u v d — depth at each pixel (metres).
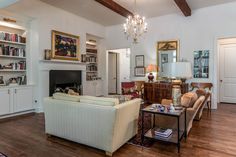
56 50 5.38
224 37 5.19
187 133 3.05
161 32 6.25
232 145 2.71
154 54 6.41
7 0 3.54
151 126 3.46
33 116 4.45
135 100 2.96
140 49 6.74
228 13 5.11
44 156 2.38
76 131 2.70
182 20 5.84
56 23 5.41
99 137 2.47
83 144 2.73
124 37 7.16
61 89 5.36
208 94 4.52
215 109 5.29
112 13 5.97
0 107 4.09
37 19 4.85
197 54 5.62
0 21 4.26
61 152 2.49
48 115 3.02
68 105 2.73
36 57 4.89
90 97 2.70
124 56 9.36
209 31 5.41
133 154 2.45
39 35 4.89
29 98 4.74
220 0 4.92
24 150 2.55
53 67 5.25
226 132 3.28
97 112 2.44
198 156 2.37
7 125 3.70
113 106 2.39
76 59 6.14
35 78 4.92
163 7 5.41
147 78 6.56
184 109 2.79
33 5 4.71
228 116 4.44
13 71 4.71
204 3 5.11
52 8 5.27
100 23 7.16
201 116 4.36
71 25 5.95
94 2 5.02
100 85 7.68
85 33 6.59
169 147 2.67
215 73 5.36
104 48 7.70
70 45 5.89
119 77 9.07
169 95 5.41
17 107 4.45
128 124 2.75
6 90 4.21
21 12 4.43
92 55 7.62
